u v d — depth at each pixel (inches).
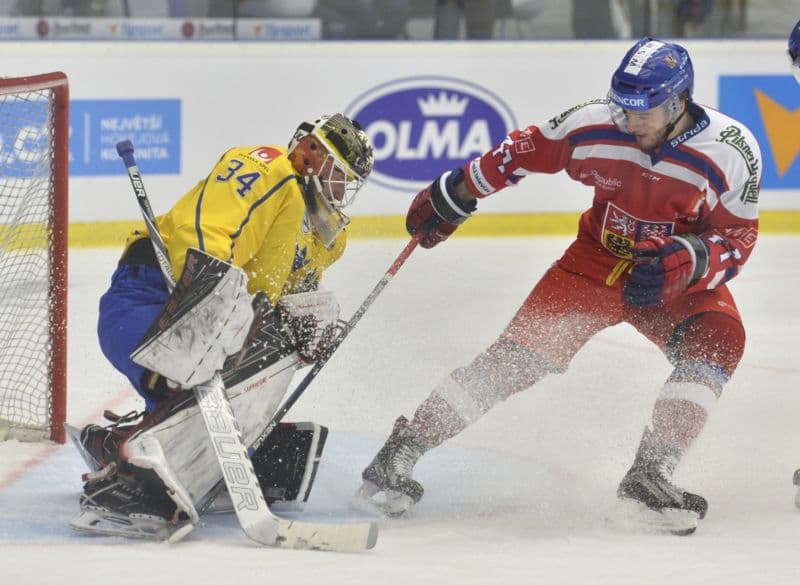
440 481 485.7
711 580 374.0
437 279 913.5
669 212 454.6
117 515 410.9
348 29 1090.1
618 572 380.5
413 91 1091.3
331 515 443.5
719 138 442.0
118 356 426.9
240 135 1047.6
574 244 488.4
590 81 1140.5
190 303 392.5
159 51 1010.1
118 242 1007.6
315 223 440.5
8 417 543.5
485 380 457.4
